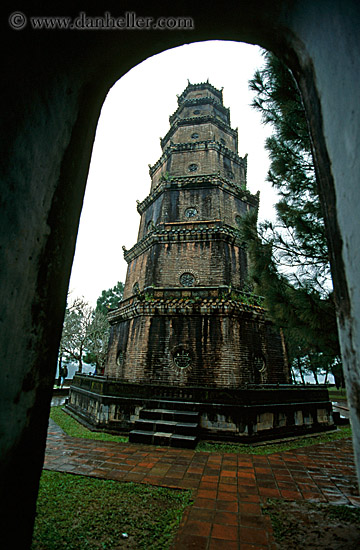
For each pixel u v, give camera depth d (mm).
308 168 6398
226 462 8852
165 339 13727
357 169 2006
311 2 2623
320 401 14219
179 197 17344
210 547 4730
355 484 7332
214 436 11180
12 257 2283
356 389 2104
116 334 16812
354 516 5691
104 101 4262
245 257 16172
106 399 12766
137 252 17969
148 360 13539
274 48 3818
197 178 17234
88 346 37906
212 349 13109
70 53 2961
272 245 6551
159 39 3861
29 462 2594
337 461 9219
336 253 2471
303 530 5234
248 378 13039
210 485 7086
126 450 9820
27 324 2557
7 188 2180
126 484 6957
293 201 6617
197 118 20406
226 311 13352
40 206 2732
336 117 2357
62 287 3268
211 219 16453
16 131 2264
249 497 6512
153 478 7422
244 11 3428
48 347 2959
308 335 5930
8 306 2244
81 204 3752
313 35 2732
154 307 14047
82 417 14711
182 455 9398
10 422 2299
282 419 12344
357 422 2088
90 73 3512
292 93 5770
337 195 2412
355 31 1939
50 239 2951
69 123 3281
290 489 6980
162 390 12328
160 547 4695
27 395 2568
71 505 5863
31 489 2611
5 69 2064
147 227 18734
